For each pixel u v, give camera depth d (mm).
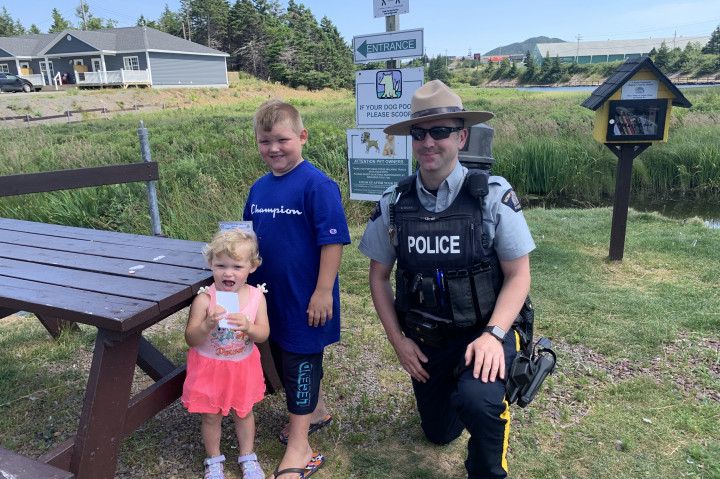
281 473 2258
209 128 18516
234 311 2051
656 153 10953
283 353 2342
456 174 2043
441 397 2293
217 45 72750
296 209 2250
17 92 38719
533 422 2648
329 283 2248
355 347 3553
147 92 40500
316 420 2666
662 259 5051
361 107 5488
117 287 2100
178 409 2891
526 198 10602
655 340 3420
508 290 2010
